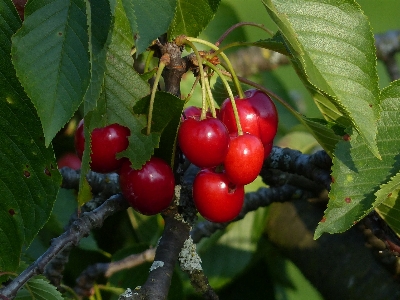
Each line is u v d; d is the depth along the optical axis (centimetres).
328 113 48
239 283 63
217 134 44
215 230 60
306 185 61
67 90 38
